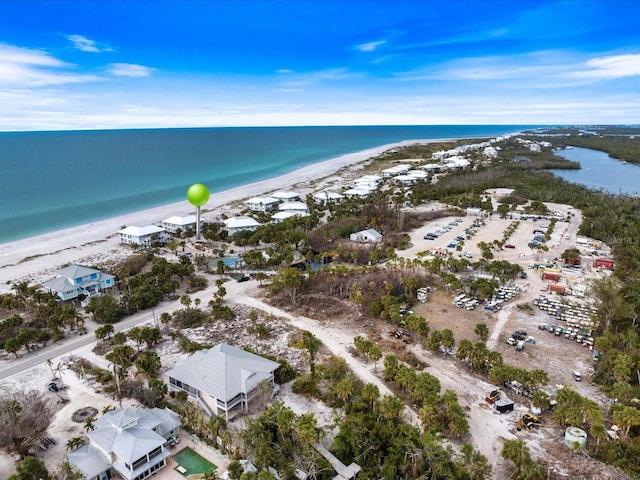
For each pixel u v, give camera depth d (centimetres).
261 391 6875
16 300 10488
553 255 14025
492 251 14388
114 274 12500
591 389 7244
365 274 11962
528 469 5206
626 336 8262
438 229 17150
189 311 10094
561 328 9256
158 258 13512
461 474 5141
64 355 8450
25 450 5753
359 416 6188
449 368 7888
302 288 11469
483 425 6394
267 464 5434
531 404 6819
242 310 10394
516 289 11319
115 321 9862
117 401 6969
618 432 6116
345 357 8262
